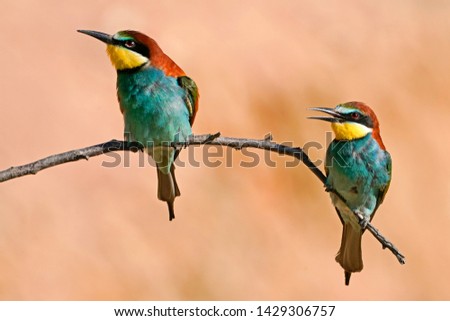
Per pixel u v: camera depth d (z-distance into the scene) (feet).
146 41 29.68
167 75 29.48
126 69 29.43
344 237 29.17
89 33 29.68
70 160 23.79
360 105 29.68
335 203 29.35
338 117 29.37
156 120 29.19
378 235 24.84
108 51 29.68
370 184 29.37
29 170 23.32
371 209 29.78
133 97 29.27
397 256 24.61
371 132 29.48
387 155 29.91
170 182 29.43
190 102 29.73
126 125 29.78
